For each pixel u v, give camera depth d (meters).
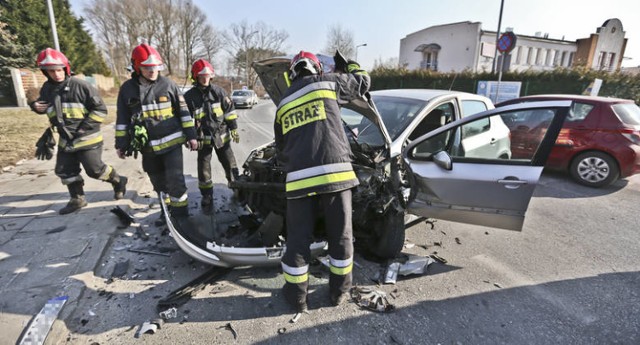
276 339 2.26
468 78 19.83
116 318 2.39
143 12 52.53
